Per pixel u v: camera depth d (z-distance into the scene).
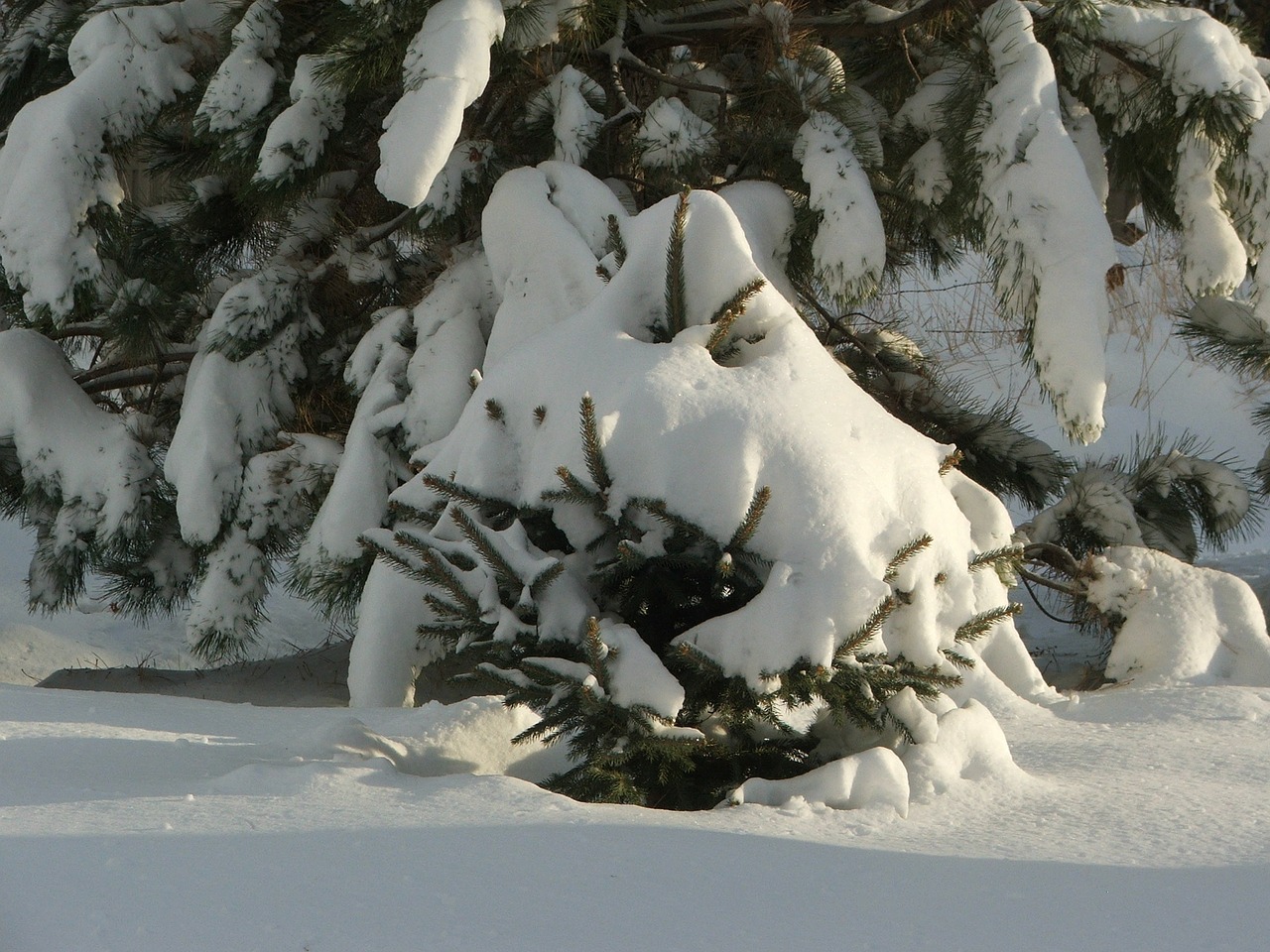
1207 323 16.84
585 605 6.98
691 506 6.86
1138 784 7.30
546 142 14.63
